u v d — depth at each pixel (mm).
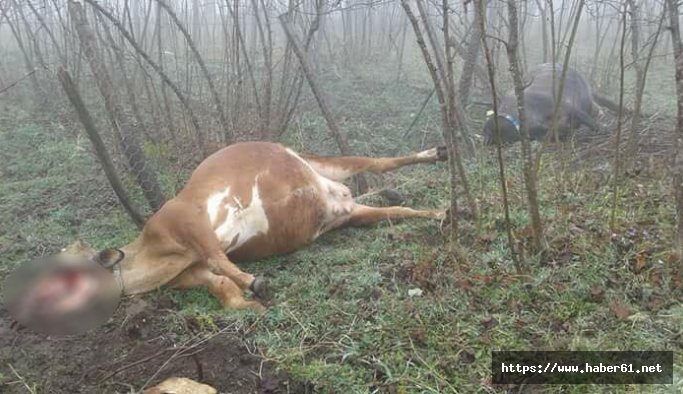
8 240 5309
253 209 4656
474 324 3777
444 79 4773
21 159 7102
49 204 6043
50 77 8273
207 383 3461
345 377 3389
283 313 3967
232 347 3730
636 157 6180
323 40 11492
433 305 3912
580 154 6613
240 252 4738
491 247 4621
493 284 4125
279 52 10461
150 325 4027
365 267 4516
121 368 3607
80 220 5707
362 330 3740
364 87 9219
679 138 4000
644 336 3576
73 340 3955
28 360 3775
